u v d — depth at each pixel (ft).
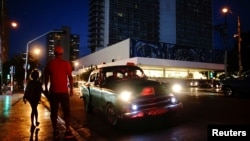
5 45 331.36
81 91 41.45
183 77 313.94
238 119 28.76
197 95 69.72
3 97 78.02
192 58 319.47
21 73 172.14
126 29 500.74
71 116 35.65
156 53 289.74
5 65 174.29
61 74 21.93
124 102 25.39
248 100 51.06
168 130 24.72
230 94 60.85
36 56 186.70
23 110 43.39
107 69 33.19
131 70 33.99
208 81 183.62
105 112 29.35
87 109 37.96
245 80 57.31
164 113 26.16
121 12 499.10
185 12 581.94
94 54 372.38
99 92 31.55
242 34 144.56
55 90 21.77
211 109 37.32
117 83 29.01
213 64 316.19
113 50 308.19
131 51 273.33
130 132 24.85
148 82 27.76
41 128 27.55
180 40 567.59
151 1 538.88
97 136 23.71
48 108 46.06
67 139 22.48
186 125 26.43
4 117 35.45
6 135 24.35
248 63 143.95
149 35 528.22
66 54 554.05
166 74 305.53
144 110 25.32
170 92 27.53
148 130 25.22
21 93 105.29
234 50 152.76
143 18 525.75
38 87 28.07
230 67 151.43
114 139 22.48
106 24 480.64
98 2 480.64
